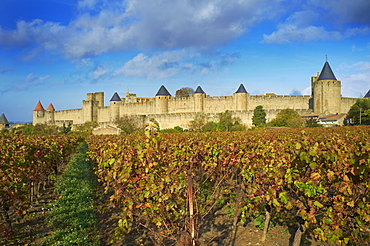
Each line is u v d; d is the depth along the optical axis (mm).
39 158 12172
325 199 7055
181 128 64500
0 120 113812
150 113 83188
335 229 6609
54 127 72625
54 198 12688
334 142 9289
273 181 8438
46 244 7332
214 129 54500
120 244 7957
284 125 56906
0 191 7863
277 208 8250
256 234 8906
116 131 65062
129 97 105250
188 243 4777
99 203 11539
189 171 4730
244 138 15312
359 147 7680
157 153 6590
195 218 5109
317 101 71750
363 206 6445
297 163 7512
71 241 7223
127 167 6883
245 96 75625
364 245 7246
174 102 80625
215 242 8305
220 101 77312
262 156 9656
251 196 8609
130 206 5969
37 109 106188
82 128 76375
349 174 6707
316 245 8070
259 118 63375
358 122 60094
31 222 9617
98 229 8930
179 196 6164
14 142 12273
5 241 7762
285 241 8375
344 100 76125
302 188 7000
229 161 10398
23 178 9391
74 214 9383
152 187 6227
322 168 7172
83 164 18547
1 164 8750
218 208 10711
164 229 6266
